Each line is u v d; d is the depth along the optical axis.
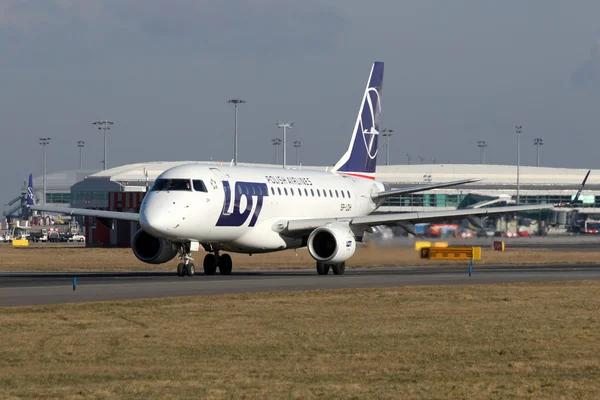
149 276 170.75
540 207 186.38
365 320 99.19
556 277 168.50
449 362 75.19
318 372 70.69
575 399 61.62
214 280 155.88
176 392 63.34
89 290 132.12
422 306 112.56
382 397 61.88
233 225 172.62
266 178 184.75
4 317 99.69
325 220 181.62
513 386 65.50
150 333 88.88
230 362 74.81
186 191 164.00
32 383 66.75
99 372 70.69
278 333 89.44
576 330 92.50
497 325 95.81
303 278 163.25
